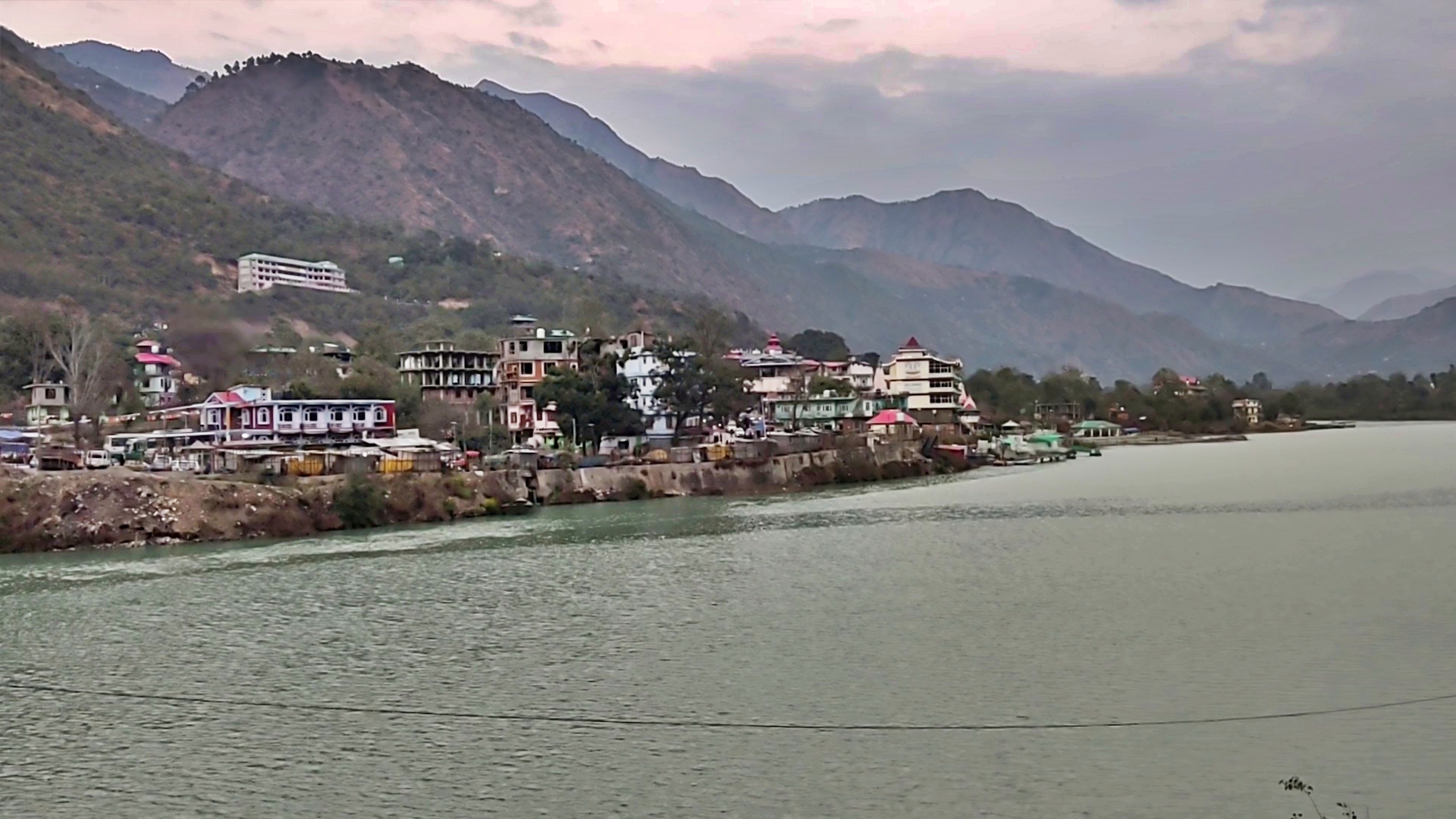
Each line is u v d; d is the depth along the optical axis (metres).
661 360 167.12
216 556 89.44
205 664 56.09
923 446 172.00
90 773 42.50
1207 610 60.84
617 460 138.88
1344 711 44.53
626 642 57.91
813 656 54.00
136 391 169.62
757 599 67.50
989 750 41.75
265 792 40.28
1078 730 43.41
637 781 40.03
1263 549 80.44
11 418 152.75
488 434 155.50
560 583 74.31
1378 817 35.53
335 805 38.97
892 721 44.84
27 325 164.25
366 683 52.09
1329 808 36.28
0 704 50.66
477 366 178.50
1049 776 39.38
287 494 105.62
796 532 96.75
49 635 62.91
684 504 126.06
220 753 44.03
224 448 124.31
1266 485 128.50
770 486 142.62
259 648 59.00
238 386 158.62
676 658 54.41
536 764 41.91
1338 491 119.44
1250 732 42.69
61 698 51.28
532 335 181.12
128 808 39.25
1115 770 39.59
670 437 162.12
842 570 76.75
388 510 110.50
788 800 38.12
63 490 98.06
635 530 100.69
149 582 77.88
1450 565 71.75
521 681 51.59
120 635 62.56
